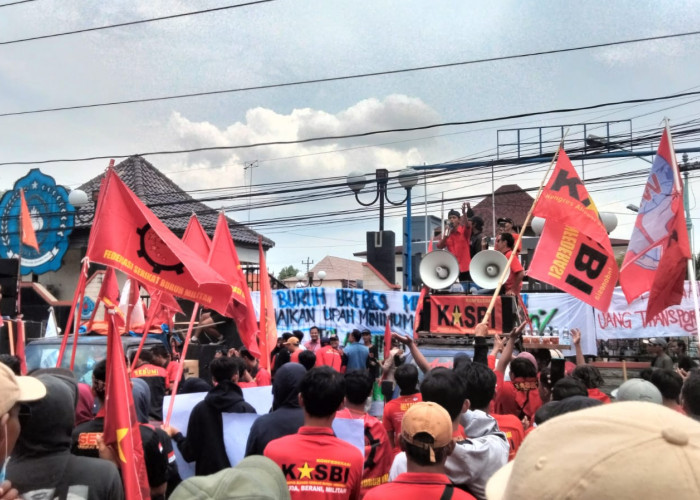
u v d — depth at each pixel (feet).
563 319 48.16
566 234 25.21
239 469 7.45
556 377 21.03
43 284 93.35
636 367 40.34
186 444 17.35
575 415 4.44
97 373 13.42
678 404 16.56
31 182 86.43
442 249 35.65
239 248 102.47
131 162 104.22
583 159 58.18
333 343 48.85
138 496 11.79
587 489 3.97
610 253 25.11
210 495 6.96
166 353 24.18
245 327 27.20
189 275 20.61
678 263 24.06
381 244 84.38
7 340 28.60
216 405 17.20
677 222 24.07
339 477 12.14
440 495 10.06
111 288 26.27
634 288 25.86
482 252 31.22
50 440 9.74
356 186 68.59
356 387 15.65
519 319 31.42
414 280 84.58
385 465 15.24
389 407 18.34
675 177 24.58
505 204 132.87
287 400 14.87
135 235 19.95
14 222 86.38
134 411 12.32
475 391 13.93
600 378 19.24
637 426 4.14
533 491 4.20
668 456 3.91
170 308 36.65
